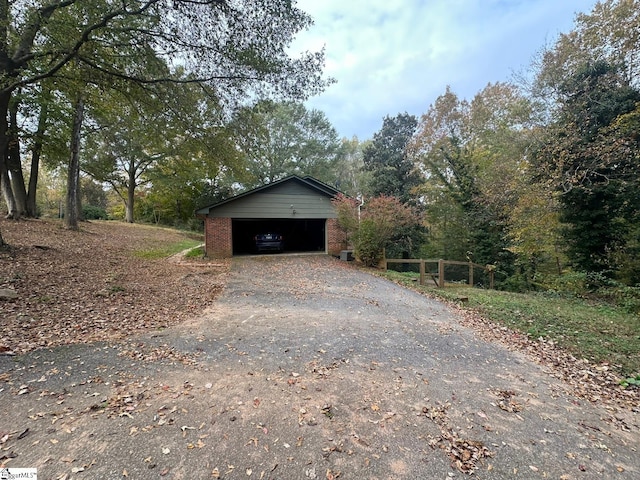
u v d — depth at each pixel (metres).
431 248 18.45
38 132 12.52
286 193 13.62
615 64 9.33
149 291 6.61
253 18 7.09
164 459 2.15
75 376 3.16
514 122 15.37
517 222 11.20
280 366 3.67
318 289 8.11
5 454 2.09
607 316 6.30
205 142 9.45
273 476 2.07
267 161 27.48
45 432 2.33
